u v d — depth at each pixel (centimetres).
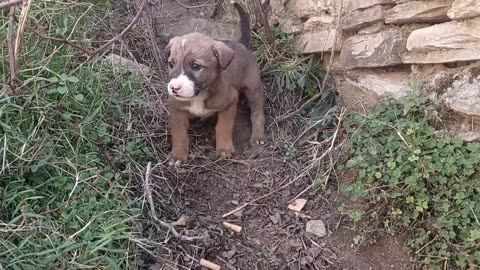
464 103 70
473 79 70
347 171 79
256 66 91
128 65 91
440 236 69
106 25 97
